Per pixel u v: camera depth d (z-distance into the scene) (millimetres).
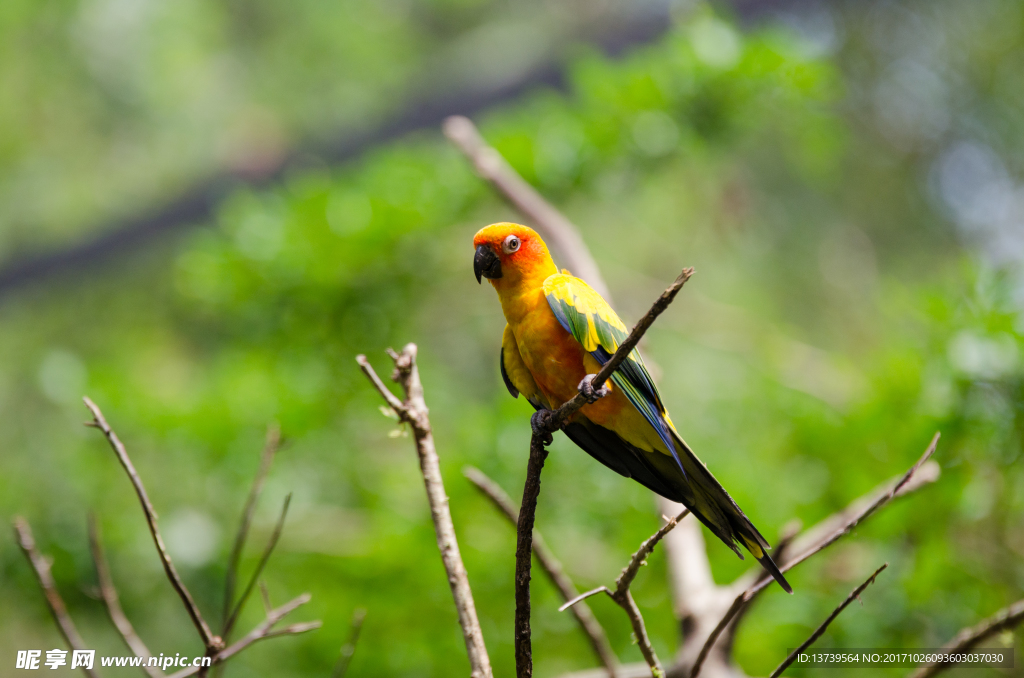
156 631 12680
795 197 19953
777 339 15391
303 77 24594
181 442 12141
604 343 5980
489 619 10750
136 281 22219
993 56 18922
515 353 6555
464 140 11312
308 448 12508
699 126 13352
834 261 19281
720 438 13195
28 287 21812
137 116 23906
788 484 11633
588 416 6242
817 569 10336
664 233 19031
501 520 11008
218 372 13609
